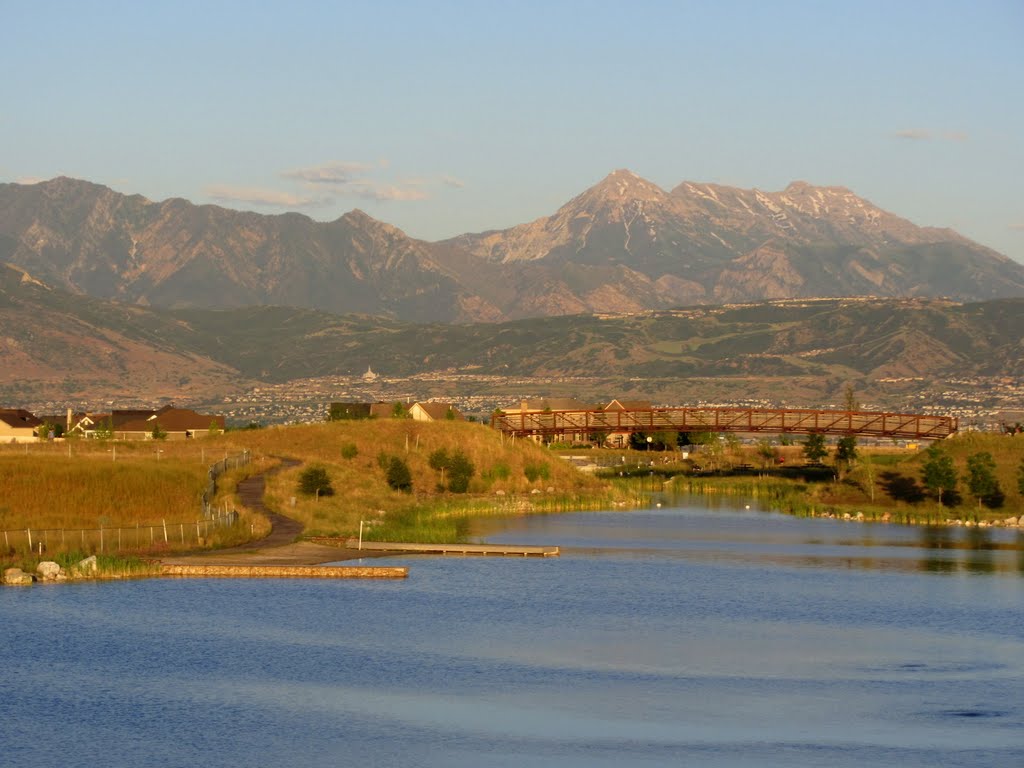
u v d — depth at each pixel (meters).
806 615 128.75
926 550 175.00
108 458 191.38
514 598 133.50
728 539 184.00
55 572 132.62
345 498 199.12
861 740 89.25
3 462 173.00
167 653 106.94
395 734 89.00
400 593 133.62
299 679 101.31
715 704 97.50
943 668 108.75
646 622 124.25
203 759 83.50
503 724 91.75
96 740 86.56
